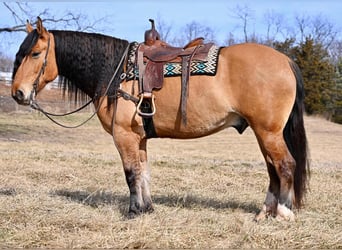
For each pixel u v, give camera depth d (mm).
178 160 9867
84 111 23984
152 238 3898
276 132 4168
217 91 4129
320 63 30766
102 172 7668
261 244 3828
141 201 4570
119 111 4379
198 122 4250
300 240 3877
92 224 4262
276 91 4090
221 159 10906
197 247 3766
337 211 4965
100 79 4527
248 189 6418
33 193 5586
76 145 13539
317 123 25141
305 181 4383
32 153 9828
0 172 7234
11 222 4301
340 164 10023
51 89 24766
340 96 30734
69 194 5785
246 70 4074
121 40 4668
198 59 4195
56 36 4621
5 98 23391
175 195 5828
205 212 4770
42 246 3756
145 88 4262
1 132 15406
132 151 4449
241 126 4359
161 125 4383
